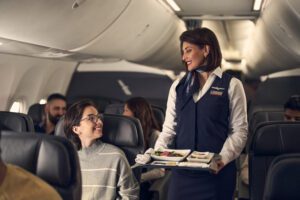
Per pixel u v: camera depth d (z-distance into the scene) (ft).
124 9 13.06
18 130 10.90
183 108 8.69
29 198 5.05
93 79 24.17
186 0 15.64
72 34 12.18
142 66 24.26
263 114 16.34
